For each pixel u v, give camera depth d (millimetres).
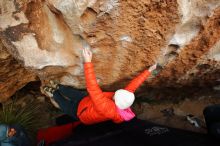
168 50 3213
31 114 4590
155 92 4449
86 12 2721
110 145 3121
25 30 2975
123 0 2617
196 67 3584
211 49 3270
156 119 4531
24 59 3182
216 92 4480
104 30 2898
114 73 3555
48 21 2961
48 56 3189
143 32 2924
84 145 3164
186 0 2668
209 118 3414
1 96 4203
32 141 4113
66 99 3764
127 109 3219
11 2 2857
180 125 4410
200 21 2906
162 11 2727
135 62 3342
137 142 3143
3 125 3598
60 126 3982
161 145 3074
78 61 3295
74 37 3055
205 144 3068
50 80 3730
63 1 2682
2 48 3379
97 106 3119
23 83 4113
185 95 4559
